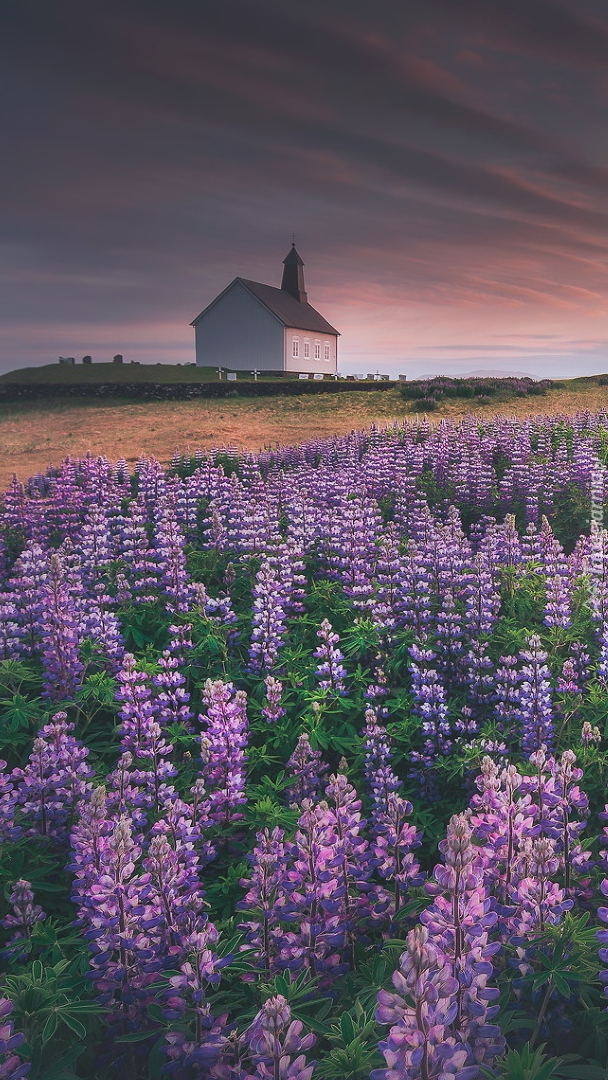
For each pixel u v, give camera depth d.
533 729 7.02
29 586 10.42
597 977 3.77
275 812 6.27
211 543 12.87
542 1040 3.64
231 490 16.42
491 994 3.01
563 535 15.62
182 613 10.11
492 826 4.28
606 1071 3.26
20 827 5.66
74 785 6.02
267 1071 2.86
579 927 3.74
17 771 5.99
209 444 31.69
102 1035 4.12
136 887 4.03
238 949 4.31
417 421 34.56
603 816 4.86
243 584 11.72
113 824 4.60
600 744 7.32
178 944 4.14
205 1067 3.38
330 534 12.52
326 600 10.87
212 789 6.50
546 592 10.17
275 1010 2.79
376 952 4.57
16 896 4.75
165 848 4.25
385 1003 2.55
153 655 9.57
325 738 7.59
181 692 7.74
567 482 17.39
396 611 9.92
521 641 9.00
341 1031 3.36
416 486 18.97
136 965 3.91
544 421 27.48
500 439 22.38
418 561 10.41
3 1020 3.37
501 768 6.65
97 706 8.42
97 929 4.01
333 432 33.66
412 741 7.81
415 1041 2.49
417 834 4.89
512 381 51.62
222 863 5.98
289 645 9.61
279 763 7.59
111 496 17.83
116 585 11.65
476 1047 3.01
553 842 4.32
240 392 57.12
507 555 11.51
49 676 8.20
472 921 3.18
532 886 3.82
